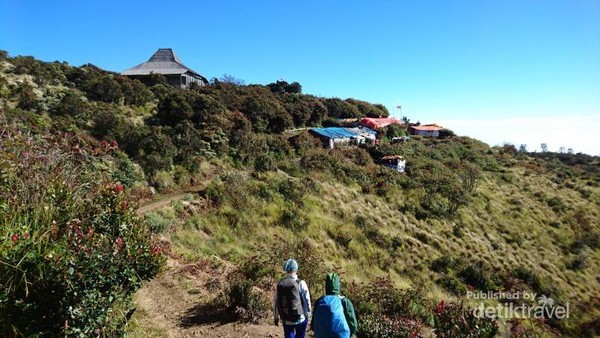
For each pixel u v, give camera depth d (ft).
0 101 81.00
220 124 102.06
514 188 136.87
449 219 94.27
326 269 39.65
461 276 69.26
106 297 12.44
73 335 11.51
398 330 22.82
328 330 13.21
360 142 147.95
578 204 132.77
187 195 68.03
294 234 67.21
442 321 21.97
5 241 10.63
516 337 23.86
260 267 34.65
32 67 109.29
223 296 25.38
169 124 101.71
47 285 10.75
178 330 21.17
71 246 11.73
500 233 97.50
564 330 50.90
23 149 14.96
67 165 16.55
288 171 93.97
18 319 10.48
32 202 13.23
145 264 14.48
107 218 14.84
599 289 81.87
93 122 85.05
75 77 115.14
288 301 15.16
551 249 96.22
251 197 73.92
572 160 260.83
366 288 32.27
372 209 87.86
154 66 170.81
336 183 95.25
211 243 55.11
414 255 73.00
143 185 70.69
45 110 84.64
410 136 192.95
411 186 106.11
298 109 159.02
